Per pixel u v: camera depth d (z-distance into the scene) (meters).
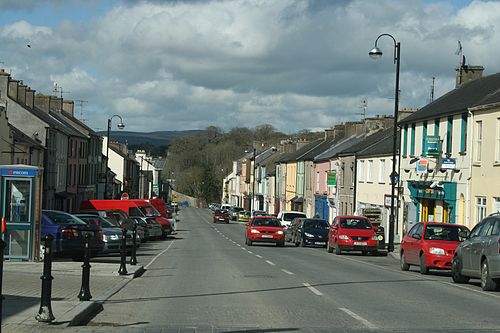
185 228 72.38
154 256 29.84
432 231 22.61
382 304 13.88
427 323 11.38
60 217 24.03
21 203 21.44
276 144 130.88
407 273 22.66
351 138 67.62
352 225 33.88
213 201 165.50
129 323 11.13
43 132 54.91
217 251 33.94
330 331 10.42
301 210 79.50
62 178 62.81
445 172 36.28
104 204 46.91
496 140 30.88
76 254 23.36
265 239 39.53
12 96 55.19
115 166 97.94
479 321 11.72
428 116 38.72
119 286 16.69
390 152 45.97
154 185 131.75
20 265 20.44
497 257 16.22
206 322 11.28
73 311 11.41
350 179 57.25
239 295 15.24
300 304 13.73
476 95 35.12
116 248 26.12
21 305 12.12
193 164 173.00
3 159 42.03
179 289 16.47
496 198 30.62
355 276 20.52
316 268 23.34
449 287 17.73
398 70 34.25
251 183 126.06
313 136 118.38
